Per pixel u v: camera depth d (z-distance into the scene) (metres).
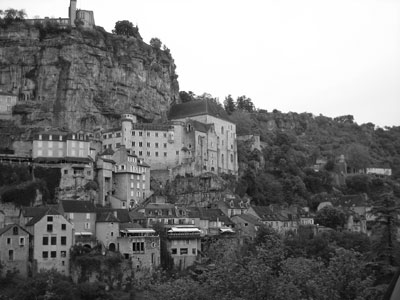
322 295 74.88
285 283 76.56
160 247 172.25
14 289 145.12
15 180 199.50
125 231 170.62
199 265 168.75
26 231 157.25
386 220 89.25
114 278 157.38
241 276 77.38
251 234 194.50
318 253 160.38
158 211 193.00
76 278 155.62
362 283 75.25
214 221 197.62
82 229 168.75
